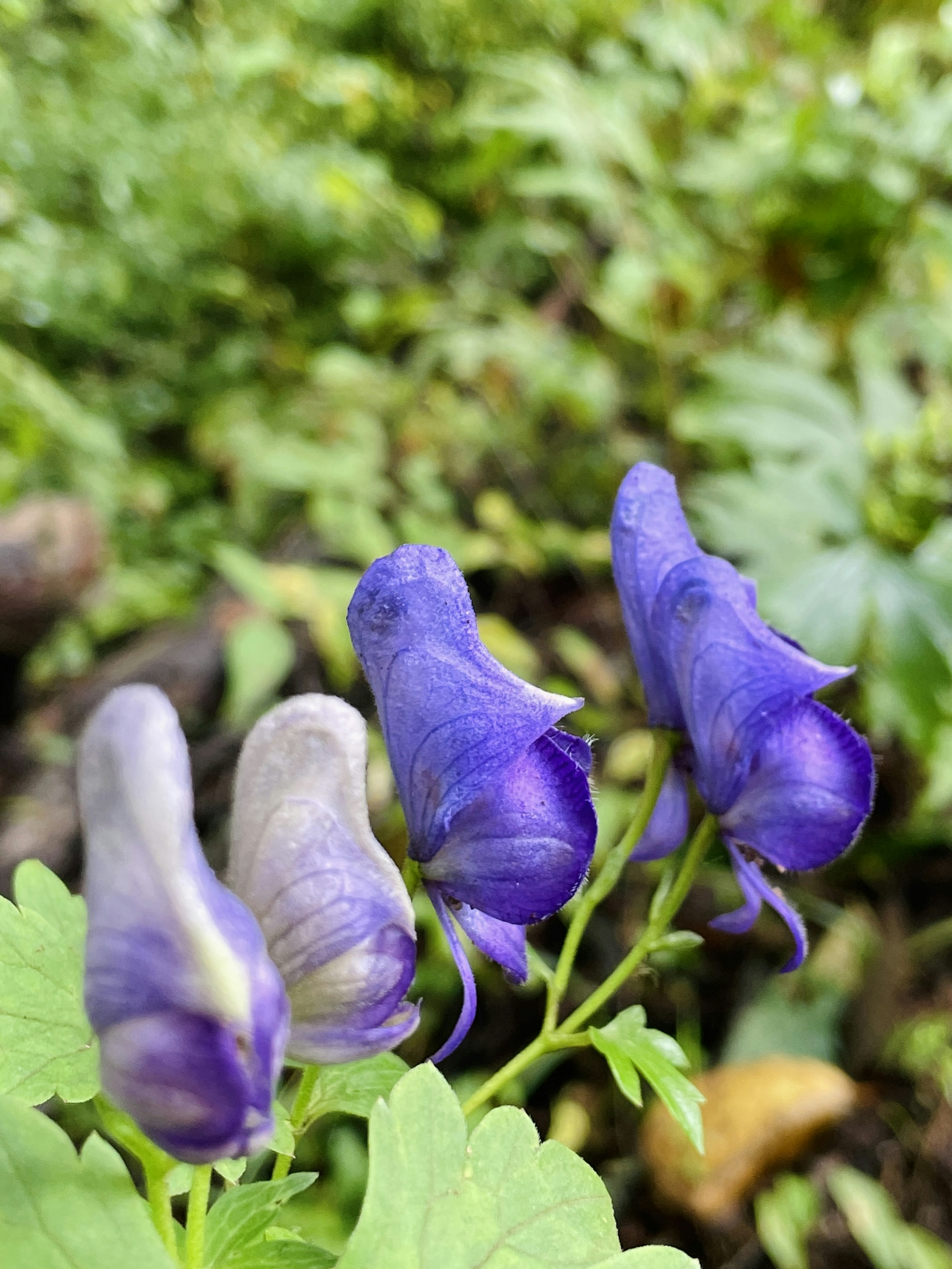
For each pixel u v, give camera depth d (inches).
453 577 3.0
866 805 3.7
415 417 11.9
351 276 13.4
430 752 3.0
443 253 14.3
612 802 8.8
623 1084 3.6
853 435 9.6
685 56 12.8
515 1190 3.0
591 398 11.7
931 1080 8.3
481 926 3.3
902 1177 7.9
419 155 14.5
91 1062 3.3
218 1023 2.1
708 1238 7.5
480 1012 8.4
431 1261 2.8
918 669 8.0
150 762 2.1
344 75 12.9
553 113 10.9
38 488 10.7
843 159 10.7
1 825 8.9
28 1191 2.5
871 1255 7.3
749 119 12.6
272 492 11.7
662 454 12.1
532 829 3.0
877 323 12.5
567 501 12.2
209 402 12.1
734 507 8.8
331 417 11.7
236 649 9.0
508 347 11.8
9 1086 3.1
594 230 14.1
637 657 4.0
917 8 14.0
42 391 10.3
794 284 11.6
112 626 10.5
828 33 14.0
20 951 3.4
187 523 11.4
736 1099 7.8
